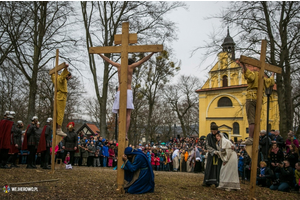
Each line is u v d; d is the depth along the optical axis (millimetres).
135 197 4984
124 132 5406
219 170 6934
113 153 13820
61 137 7602
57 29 16516
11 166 8812
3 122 8086
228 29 15133
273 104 34625
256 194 6500
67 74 7402
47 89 28625
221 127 37531
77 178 6648
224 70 15812
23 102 26547
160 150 16359
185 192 5840
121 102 5461
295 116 26844
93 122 45906
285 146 9188
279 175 7770
